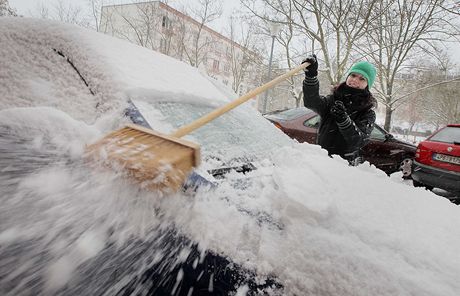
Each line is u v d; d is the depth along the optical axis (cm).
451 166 498
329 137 257
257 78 2092
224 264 82
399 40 1365
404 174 642
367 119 250
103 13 2341
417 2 1270
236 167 140
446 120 2781
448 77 1856
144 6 2028
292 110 518
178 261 81
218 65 2794
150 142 113
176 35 2030
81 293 69
